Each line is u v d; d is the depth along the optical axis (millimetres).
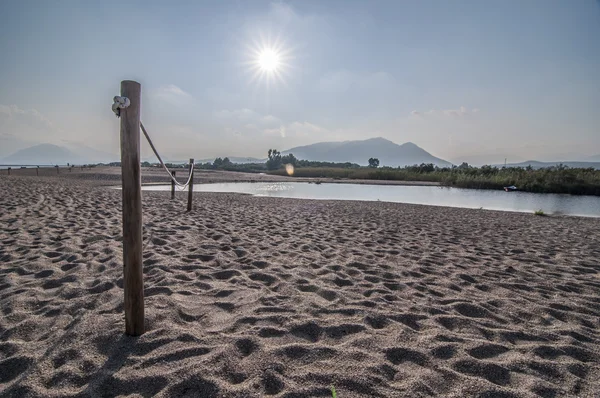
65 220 6809
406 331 2541
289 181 32000
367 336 2436
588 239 7156
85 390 1763
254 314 2785
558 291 3748
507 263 4922
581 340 2592
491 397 1815
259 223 7656
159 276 3645
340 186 27766
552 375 2074
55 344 2193
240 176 37688
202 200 12641
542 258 5320
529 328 2762
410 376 1970
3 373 1938
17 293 3068
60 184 17078
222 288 3389
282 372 1962
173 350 2139
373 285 3682
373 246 5680
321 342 2361
